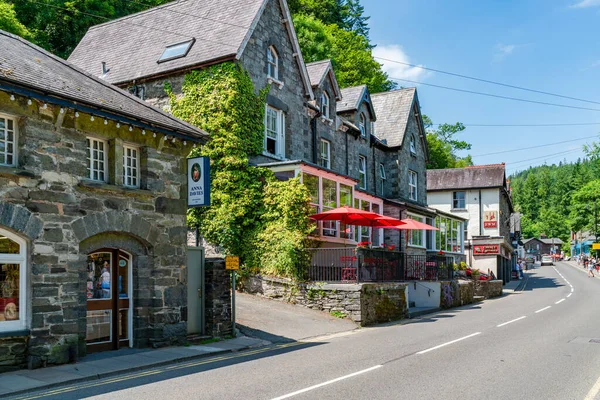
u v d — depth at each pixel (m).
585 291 38.34
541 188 165.88
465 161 88.50
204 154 22.12
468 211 55.31
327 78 29.58
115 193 13.27
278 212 21.77
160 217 14.41
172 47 24.28
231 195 22.23
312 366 11.14
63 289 11.91
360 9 66.81
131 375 10.94
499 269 50.00
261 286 21.48
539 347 13.49
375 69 56.28
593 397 8.50
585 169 143.00
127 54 25.62
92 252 13.30
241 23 23.33
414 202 38.66
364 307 19.75
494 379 9.77
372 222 24.64
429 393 8.70
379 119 38.91
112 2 36.34
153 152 14.42
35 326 11.34
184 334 14.66
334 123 29.86
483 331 16.84
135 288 13.91
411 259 28.23
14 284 11.30
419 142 41.22
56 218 11.92
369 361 11.66
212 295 15.56
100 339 13.26
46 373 10.80
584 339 14.91
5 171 10.93
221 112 22.06
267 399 8.29
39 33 32.50
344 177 24.95
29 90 11.26
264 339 15.57
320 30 51.00
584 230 83.75
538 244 140.50
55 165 12.02
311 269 21.31
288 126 25.45
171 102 23.08
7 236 11.31
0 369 10.84
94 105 12.54
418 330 17.69
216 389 9.06
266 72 24.28
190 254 15.52
